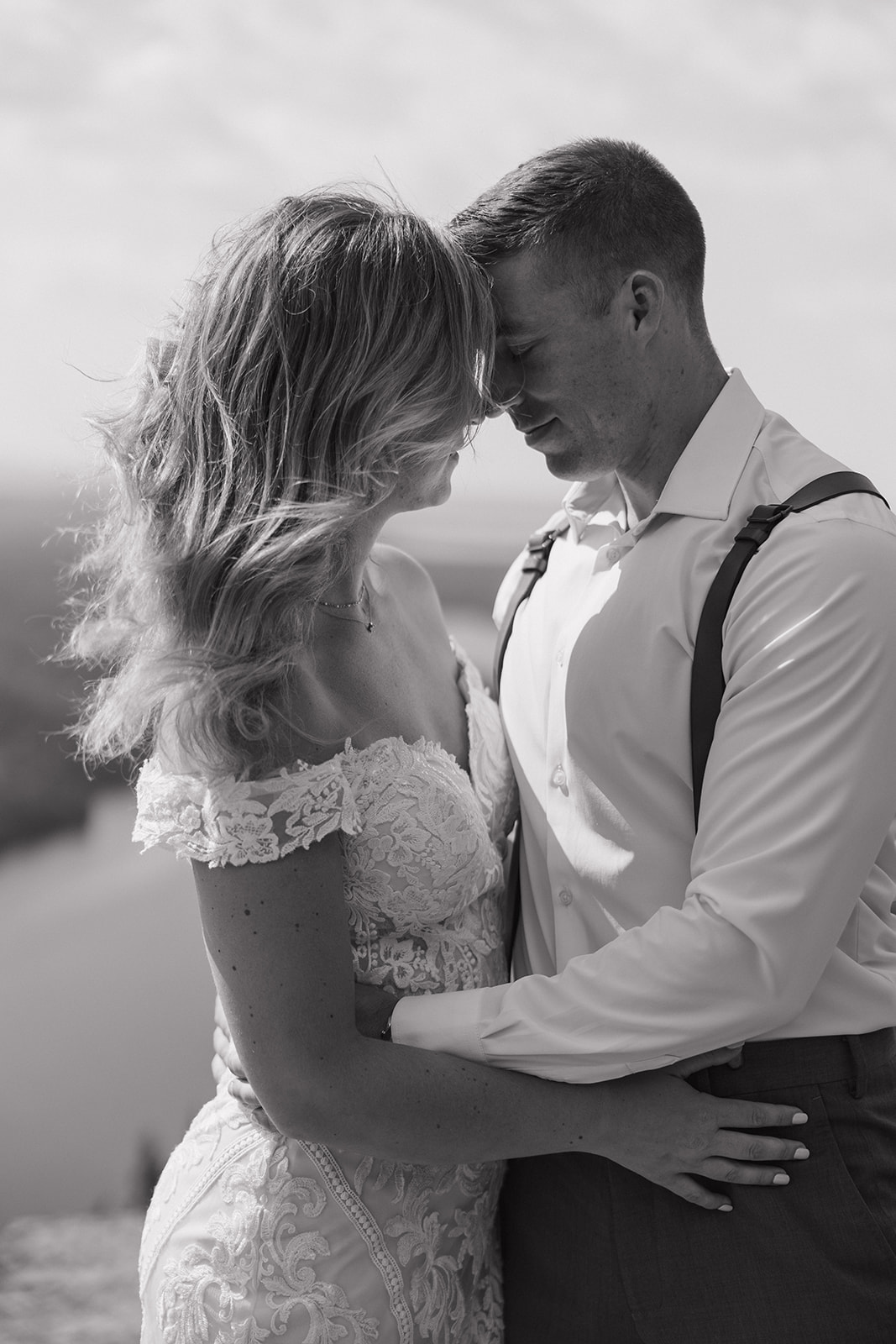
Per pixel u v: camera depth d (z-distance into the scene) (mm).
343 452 1375
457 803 1507
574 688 1604
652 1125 1435
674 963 1368
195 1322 1460
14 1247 3516
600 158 1607
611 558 1667
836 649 1388
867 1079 1479
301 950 1346
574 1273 1591
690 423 1663
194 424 1379
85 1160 4582
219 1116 1554
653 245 1582
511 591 1944
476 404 1501
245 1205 1458
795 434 1657
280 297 1355
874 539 1440
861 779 1368
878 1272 1451
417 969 1520
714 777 1434
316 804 1344
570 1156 1607
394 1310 1461
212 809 1332
